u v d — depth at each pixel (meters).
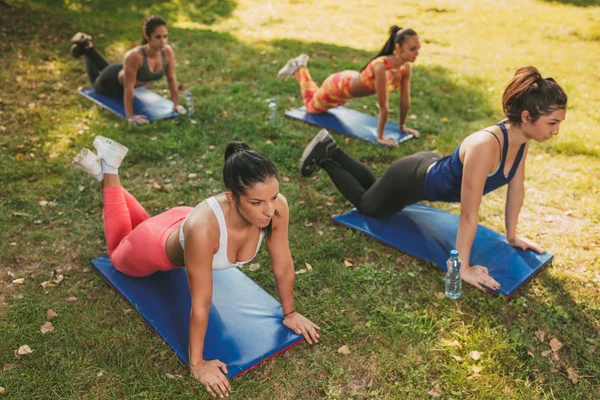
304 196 4.78
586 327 3.29
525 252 3.86
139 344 3.09
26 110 6.29
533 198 4.72
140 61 5.80
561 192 4.80
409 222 4.21
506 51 9.76
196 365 2.82
